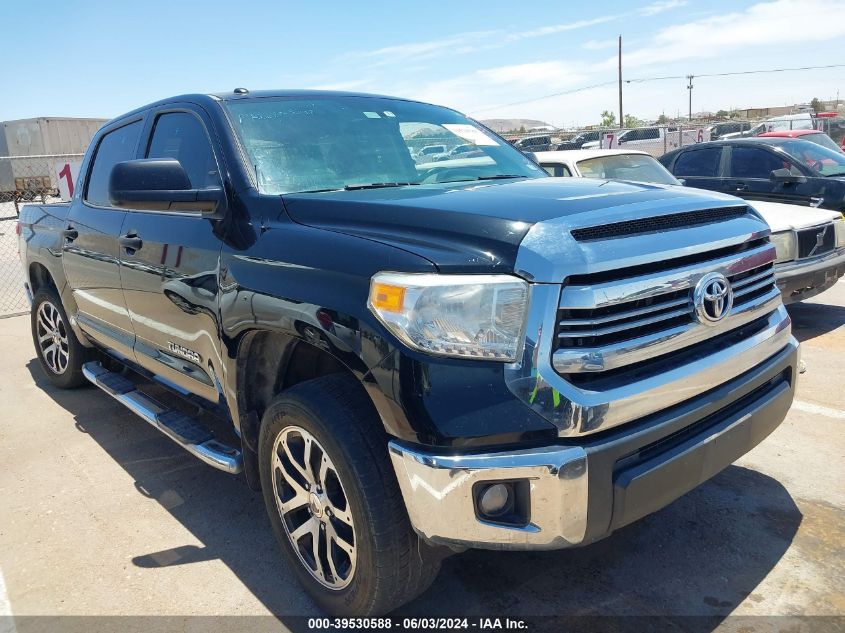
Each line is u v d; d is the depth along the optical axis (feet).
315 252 8.10
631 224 7.71
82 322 15.33
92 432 15.33
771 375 9.16
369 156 11.00
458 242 7.34
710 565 9.55
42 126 85.71
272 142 10.52
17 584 9.83
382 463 7.57
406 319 6.95
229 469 9.99
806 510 10.84
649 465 7.48
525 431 6.88
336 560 8.41
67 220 15.17
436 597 9.09
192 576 9.87
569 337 7.02
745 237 8.84
